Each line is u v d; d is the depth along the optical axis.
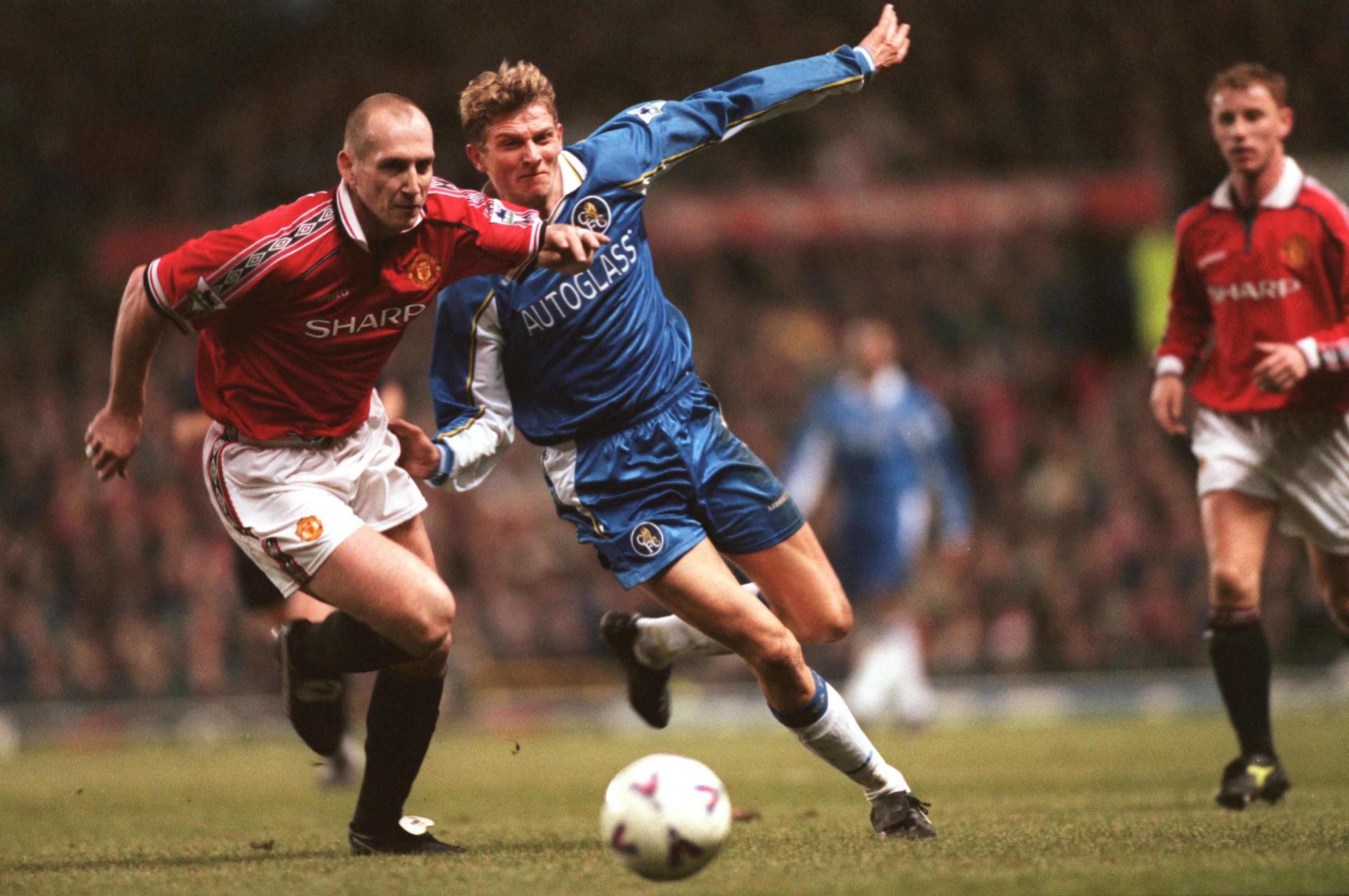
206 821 21.47
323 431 15.40
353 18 90.81
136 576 58.81
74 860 16.48
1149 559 55.38
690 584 16.03
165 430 62.88
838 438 40.53
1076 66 80.56
